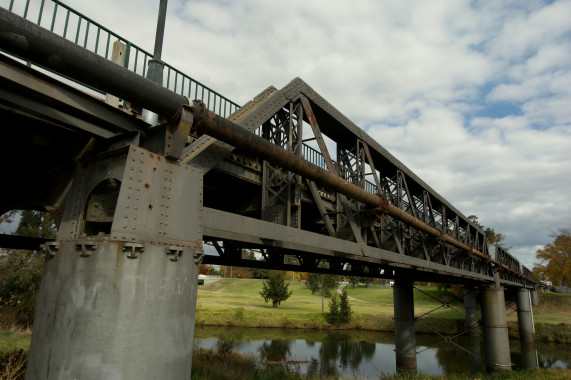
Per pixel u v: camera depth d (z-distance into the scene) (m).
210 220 6.33
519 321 43.34
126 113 5.48
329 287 51.31
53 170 6.23
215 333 36.53
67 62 4.10
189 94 7.49
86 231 5.33
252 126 7.79
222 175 9.12
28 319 22.23
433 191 18.78
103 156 5.37
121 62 6.25
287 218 8.76
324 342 34.56
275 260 12.64
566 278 76.94
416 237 17.70
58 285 4.65
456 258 22.83
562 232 76.75
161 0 6.21
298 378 14.31
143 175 4.98
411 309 23.23
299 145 9.34
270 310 48.81
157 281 4.77
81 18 5.71
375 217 11.61
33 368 4.51
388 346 33.00
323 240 9.30
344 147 13.05
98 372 4.21
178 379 4.86
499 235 78.00
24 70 4.47
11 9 4.95
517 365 29.14
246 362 18.16
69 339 4.33
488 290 27.30
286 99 9.12
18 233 24.30
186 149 6.45
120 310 4.39
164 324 4.75
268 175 9.37
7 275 22.72
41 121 5.27
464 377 19.52
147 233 4.90
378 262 12.76
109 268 4.44
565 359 31.77
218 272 129.25
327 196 12.02
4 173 6.73
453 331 42.69
